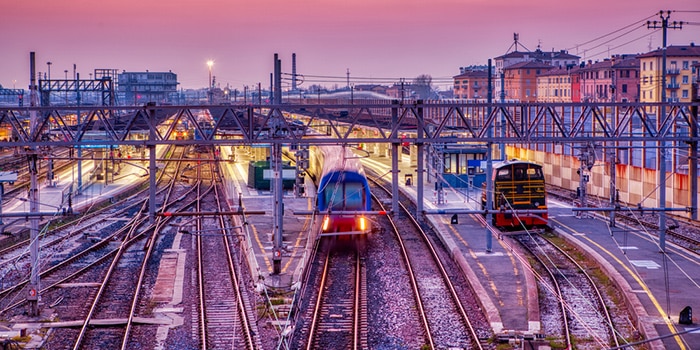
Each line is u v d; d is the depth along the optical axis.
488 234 34.56
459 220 44.38
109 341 22.62
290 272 30.88
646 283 28.52
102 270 32.53
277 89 31.95
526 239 39.38
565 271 32.06
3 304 26.84
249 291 28.55
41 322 24.56
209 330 23.70
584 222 43.38
